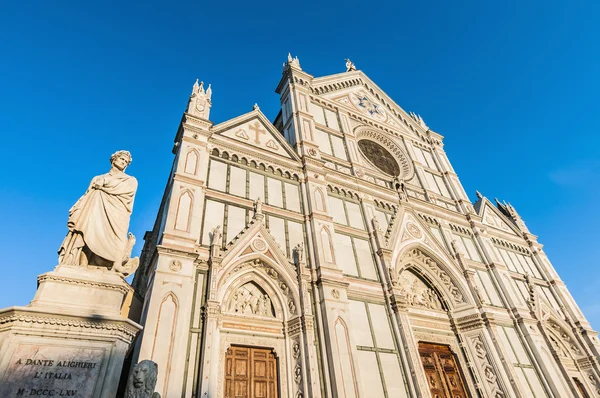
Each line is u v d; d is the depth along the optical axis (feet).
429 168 119.03
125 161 37.88
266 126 86.74
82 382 25.80
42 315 26.91
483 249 101.50
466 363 73.72
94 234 32.30
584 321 102.37
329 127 101.71
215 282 53.36
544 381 77.77
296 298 59.06
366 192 89.92
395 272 76.07
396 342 65.10
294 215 72.54
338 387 51.34
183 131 70.28
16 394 23.52
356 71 127.34
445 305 83.20
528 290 103.09
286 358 54.29
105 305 29.99
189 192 61.36
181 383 42.73
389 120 124.26
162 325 45.50
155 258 53.88
